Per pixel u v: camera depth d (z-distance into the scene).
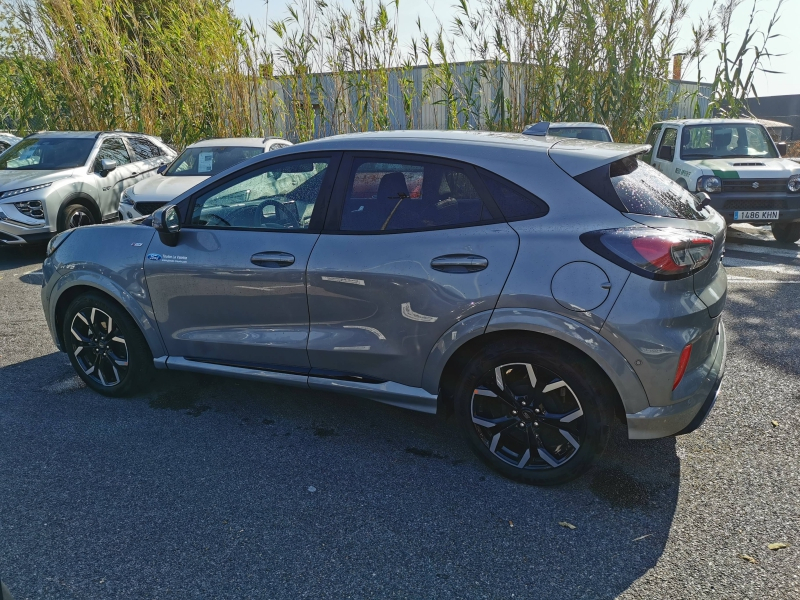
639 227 2.89
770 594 2.43
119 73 13.94
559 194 3.02
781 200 8.84
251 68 13.53
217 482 3.25
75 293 4.33
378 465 3.42
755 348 5.03
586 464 3.06
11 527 2.88
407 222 3.28
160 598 2.44
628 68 13.12
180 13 13.59
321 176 3.52
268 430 3.82
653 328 2.82
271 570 2.60
